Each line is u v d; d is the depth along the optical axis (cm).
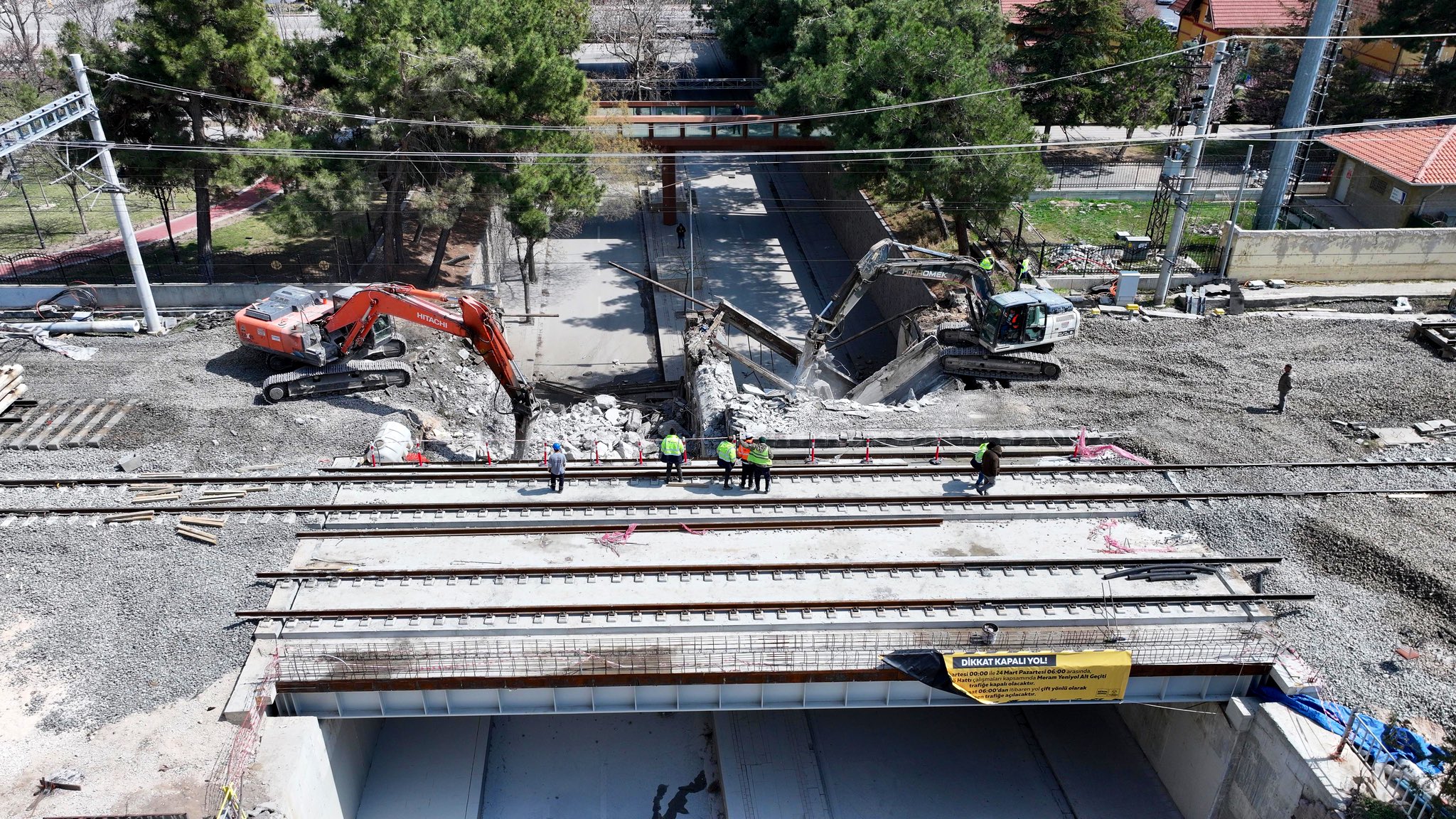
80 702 1920
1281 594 2161
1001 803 2298
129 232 3375
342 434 2900
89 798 1731
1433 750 1753
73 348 3400
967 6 4862
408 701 2031
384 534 2409
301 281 4519
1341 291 3734
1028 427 2936
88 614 2133
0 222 5256
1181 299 3731
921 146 3922
